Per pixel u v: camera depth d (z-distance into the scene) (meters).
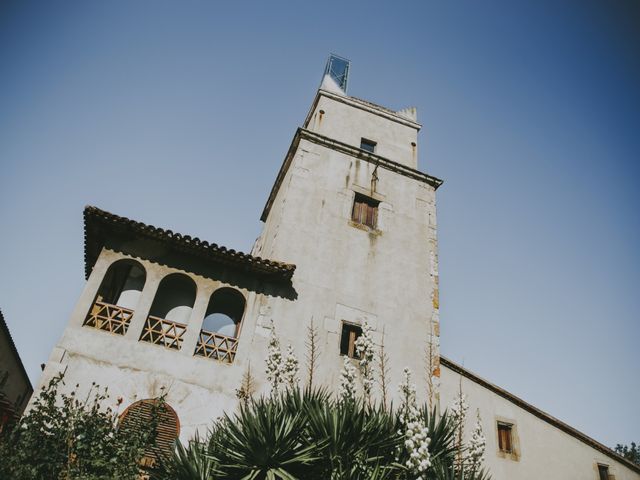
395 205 14.39
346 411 7.50
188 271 10.64
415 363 11.59
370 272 12.63
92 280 9.77
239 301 11.42
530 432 14.98
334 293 11.84
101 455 7.37
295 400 8.23
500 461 13.97
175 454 7.54
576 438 15.86
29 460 6.79
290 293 11.37
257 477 7.18
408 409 7.48
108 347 9.25
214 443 7.77
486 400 14.69
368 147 16.12
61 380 8.43
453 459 8.20
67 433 7.27
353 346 11.36
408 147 16.72
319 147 14.63
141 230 10.20
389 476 7.33
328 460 7.36
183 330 10.61
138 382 9.07
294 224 12.68
